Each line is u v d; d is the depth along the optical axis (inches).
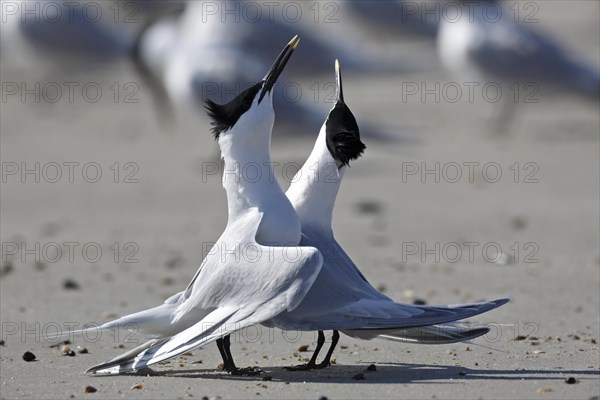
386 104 950.4
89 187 665.6
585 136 818.8
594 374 273.4
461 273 436.1
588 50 1122.7
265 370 286.7
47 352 313.7
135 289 413.1
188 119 803.4
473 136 823.7
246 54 823.1
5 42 1095.0
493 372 277.6
